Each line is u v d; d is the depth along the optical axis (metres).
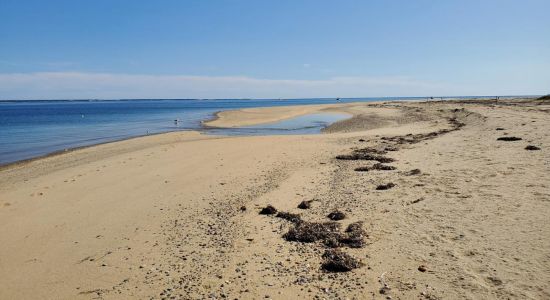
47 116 76.94
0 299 6.50
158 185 13.95
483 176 11.38
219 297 6.00
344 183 12.70
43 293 6.62
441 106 55.47
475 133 22.59
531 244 6.52
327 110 69.88
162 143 27.48
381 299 5.55
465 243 6.93
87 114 83.69
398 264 6.53
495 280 5.60
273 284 6.30
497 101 59.31
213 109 103.75
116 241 8.80
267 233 8.66
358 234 7.94
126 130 41.41
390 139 24.19
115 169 17.34
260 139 27.67
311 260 7.10
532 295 5.12
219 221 9.70
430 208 9.06
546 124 22.30
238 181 14.12
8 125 51.22
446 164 13.91
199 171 16.25
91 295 6.43
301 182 13.38
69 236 9.27
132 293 6.38
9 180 16.56
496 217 7.92
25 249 8.60
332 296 5.78
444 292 5.50
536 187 9.62
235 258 7.42
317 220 9.27
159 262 7.51
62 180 15.50
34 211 11.38
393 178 12.56
